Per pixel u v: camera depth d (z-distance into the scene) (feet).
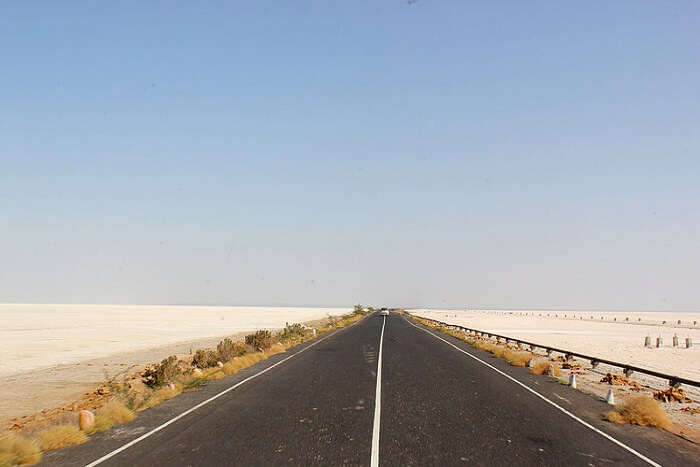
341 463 25.38
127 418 36.11
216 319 283.38
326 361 77.05
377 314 422.82
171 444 29.30
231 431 32.42
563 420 37.17
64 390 55.93
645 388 59.21
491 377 60.80
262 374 62.08
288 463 25.36
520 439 31.01
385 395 46.62
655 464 26.68
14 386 58.70
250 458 26.27
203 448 28.30
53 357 88.38
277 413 38.29
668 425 36.14
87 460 26.22
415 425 34.35
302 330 146.00
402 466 24.93
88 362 81.61
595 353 104.06
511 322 294.87
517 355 80.33
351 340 123.44
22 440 27.04
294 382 55.06
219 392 48.57
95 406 44.34
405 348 100.94
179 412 38.99
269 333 103.86
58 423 34.83
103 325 197.67
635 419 36.86
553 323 288.92
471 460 26.21
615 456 27.96
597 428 34.88
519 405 42.75
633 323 314.35
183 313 390.21
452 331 157.58
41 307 459.32
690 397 54.70
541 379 60.64
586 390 53.26
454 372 64.80
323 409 39.91
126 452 27.68
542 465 25.75
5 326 176.76
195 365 70.54
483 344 104.63
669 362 90.48
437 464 25.36
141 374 64.75
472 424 34.91
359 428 33.30
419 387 51.75
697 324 311.27
